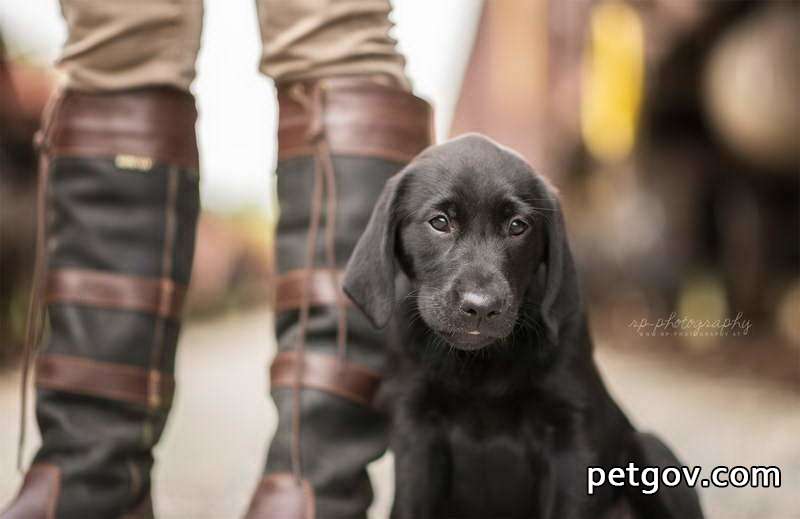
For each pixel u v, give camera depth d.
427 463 2.25
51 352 2.20
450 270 2.17
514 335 2.20
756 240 8.52
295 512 2.07
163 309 2.26
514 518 2.36
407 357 2.25
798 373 6.14
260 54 2.37
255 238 15.75
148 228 2.24
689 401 5.41
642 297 9.57
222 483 3.47
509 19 11.80
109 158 2.23
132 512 2.22
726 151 8.20
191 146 2.34
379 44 2.32
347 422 2.21
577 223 10.62
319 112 2.26
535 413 2.20
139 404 2.21
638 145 9.16
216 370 7.76
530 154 11.72
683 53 8.17
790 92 7.08
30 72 6.55
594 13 9.16
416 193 2.25
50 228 2.29
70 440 2.12
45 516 2.06
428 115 2.45
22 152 6.42
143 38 2.21
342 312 2.23
